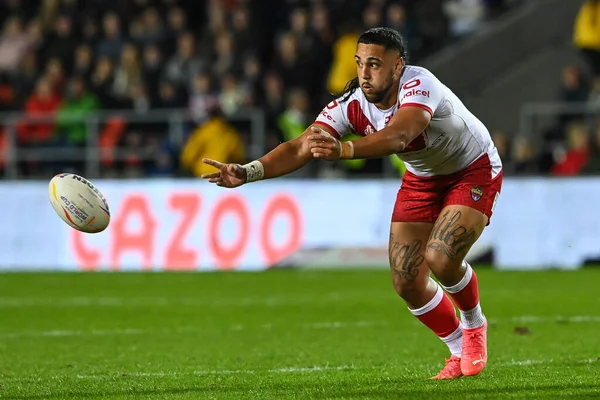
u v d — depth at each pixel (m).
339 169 63.62
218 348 31.36
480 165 23.89
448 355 29.42
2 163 66.25
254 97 65.88
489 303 42.53
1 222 61.28
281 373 25.92
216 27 73.00
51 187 23.14
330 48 69.50
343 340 32.97
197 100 65.38
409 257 24.34
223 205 59.22
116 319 39.22
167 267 59.38
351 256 58.41
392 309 41.50
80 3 77.44
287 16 76.19
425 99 22.08
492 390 22.52
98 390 23.39
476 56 73.00
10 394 22.98
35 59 73.44
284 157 23.08
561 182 57.59
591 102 63.94
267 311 41.25
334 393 22.45
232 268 58.88
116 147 65.38
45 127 66.31
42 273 58.22
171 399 22.00
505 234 58.00
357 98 23.47
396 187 58.28
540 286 48.66
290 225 58.81
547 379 24.12
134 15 75.56
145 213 59.88
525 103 72.25
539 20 74.44
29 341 33.44
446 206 23.75
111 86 68.12
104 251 60.16
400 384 23.70
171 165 64.69
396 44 22.47
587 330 34.41
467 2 77.38
